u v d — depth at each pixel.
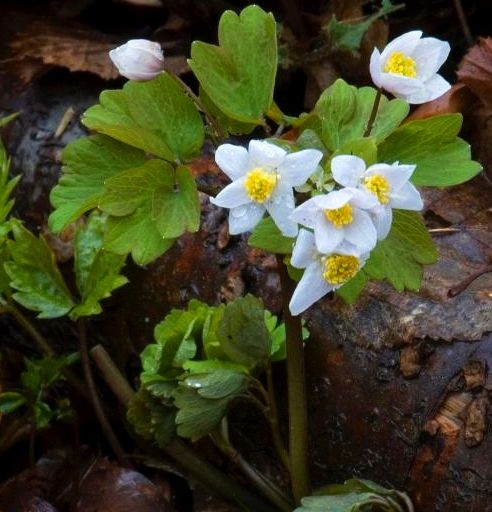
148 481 0.38
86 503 0.38
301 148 0.31
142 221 0.31
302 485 0.35
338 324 0.35
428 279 0.35
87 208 0.32
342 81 0.32
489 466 0.32
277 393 0.36
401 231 0.31
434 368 0.33
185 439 0.38
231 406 0.35
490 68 0.39
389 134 0.31
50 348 0.39
